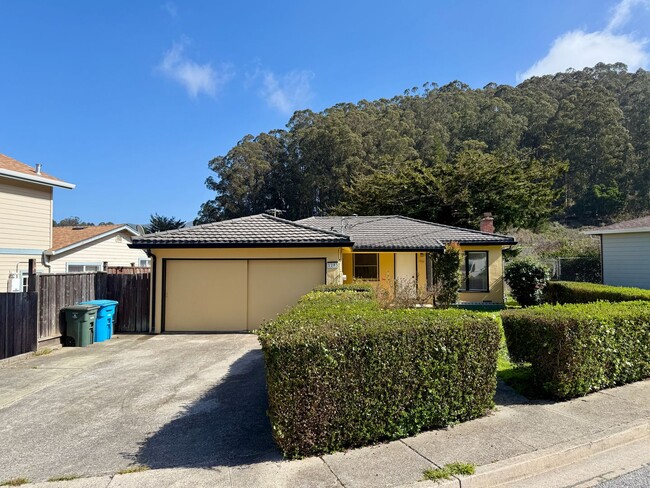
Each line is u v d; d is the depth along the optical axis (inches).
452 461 138.0
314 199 1982.0
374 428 152.6
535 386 212.1
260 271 452.4
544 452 144.6
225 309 450.0
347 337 149.8
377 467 134.7
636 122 2507.4
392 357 156.5
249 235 454.3
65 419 191.6
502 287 642.8
